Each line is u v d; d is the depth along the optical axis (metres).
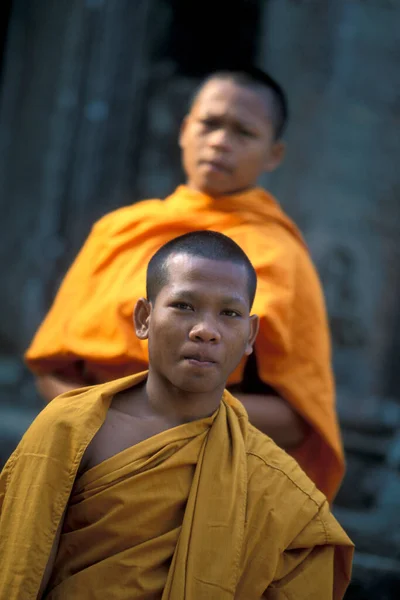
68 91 26.86
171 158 28.92
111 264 6.91
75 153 26.69
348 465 13.98
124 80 26.67
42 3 28.83
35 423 4.60
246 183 7.19
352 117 29.05
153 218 6.93
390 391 31.61
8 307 27.19
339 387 27.88
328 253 28.47
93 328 6.55
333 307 28.34
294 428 6.51
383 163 29.22
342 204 28.91
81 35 26.81
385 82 29.23
